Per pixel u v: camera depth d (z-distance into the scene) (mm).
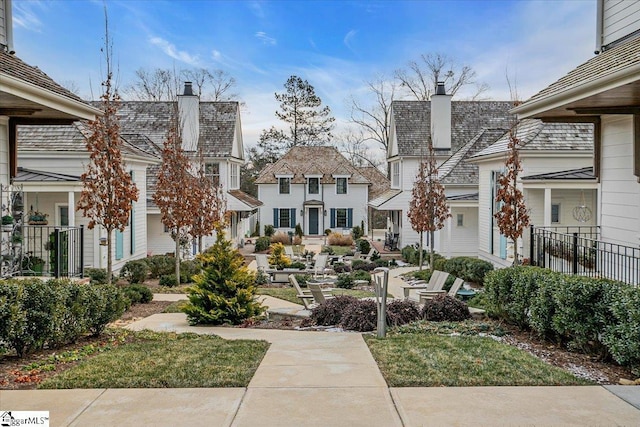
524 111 10672
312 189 46031
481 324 9773
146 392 5570
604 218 11508
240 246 37031
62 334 7500
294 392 5586
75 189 16422
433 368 6406
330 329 10570
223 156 32844
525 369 6320
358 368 6539
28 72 9656
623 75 7359
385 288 8977
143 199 23531
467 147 29266
